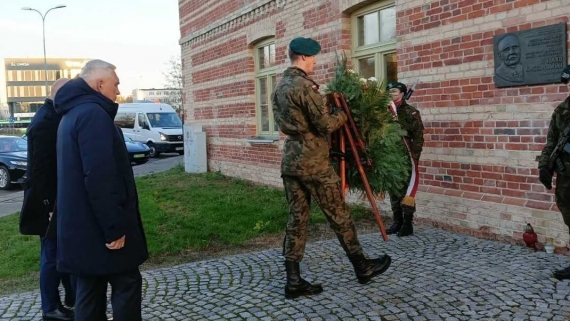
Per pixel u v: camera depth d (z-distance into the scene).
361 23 8.52
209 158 14.15
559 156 4.82
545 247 5.68
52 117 4.39
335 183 4.75
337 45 8.70
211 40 13.42
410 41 7.23
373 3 8.11
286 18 10.08
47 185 4.41
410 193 6.41
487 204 6.34
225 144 13.13
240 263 5.95
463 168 6.64
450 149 6.77
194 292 5.08
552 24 5.50
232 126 12.69
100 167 3.39
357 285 4.98
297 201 4.80
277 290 5.00
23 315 4.76
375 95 5.10
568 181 4.82
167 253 6.73
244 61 11.83
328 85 5.29
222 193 10.51
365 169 5.21
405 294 4.67
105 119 3.50
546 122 5.65
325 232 7.24
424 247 6.09
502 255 5.62
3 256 6.99
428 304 4.42
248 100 11.81
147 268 6.17
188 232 7.45
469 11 6.36
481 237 6.43
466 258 5.58
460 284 4.81
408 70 7.31
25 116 105.75
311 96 4.54
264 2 10.66
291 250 4.77
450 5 6.60
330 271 5.46
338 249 6.24
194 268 5.85
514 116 5.97
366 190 5.08
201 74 14.20
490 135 6.26
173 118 26.72
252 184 11.69
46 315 4.59
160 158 25.14
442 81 6.80
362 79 5.27
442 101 6.83
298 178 4.73
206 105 14.03
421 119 6.79
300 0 9.59
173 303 4.83
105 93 3.66
